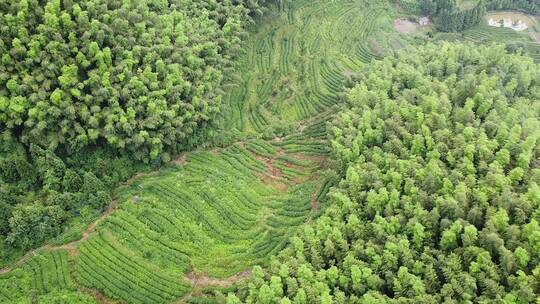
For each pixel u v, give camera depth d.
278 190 68.06
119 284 54.78
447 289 48.84
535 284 47.84
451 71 75.94
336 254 54.62
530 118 63.53
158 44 68.94
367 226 56.47
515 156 60.62
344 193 60.38
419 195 57.12
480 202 55.25
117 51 64.88
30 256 56.28
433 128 65.12
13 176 59.62
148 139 63.31
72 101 61.59
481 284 49.16
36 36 61.12
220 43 77.44
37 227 56.94
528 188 55.78
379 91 72.19
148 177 65.94
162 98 64.94
